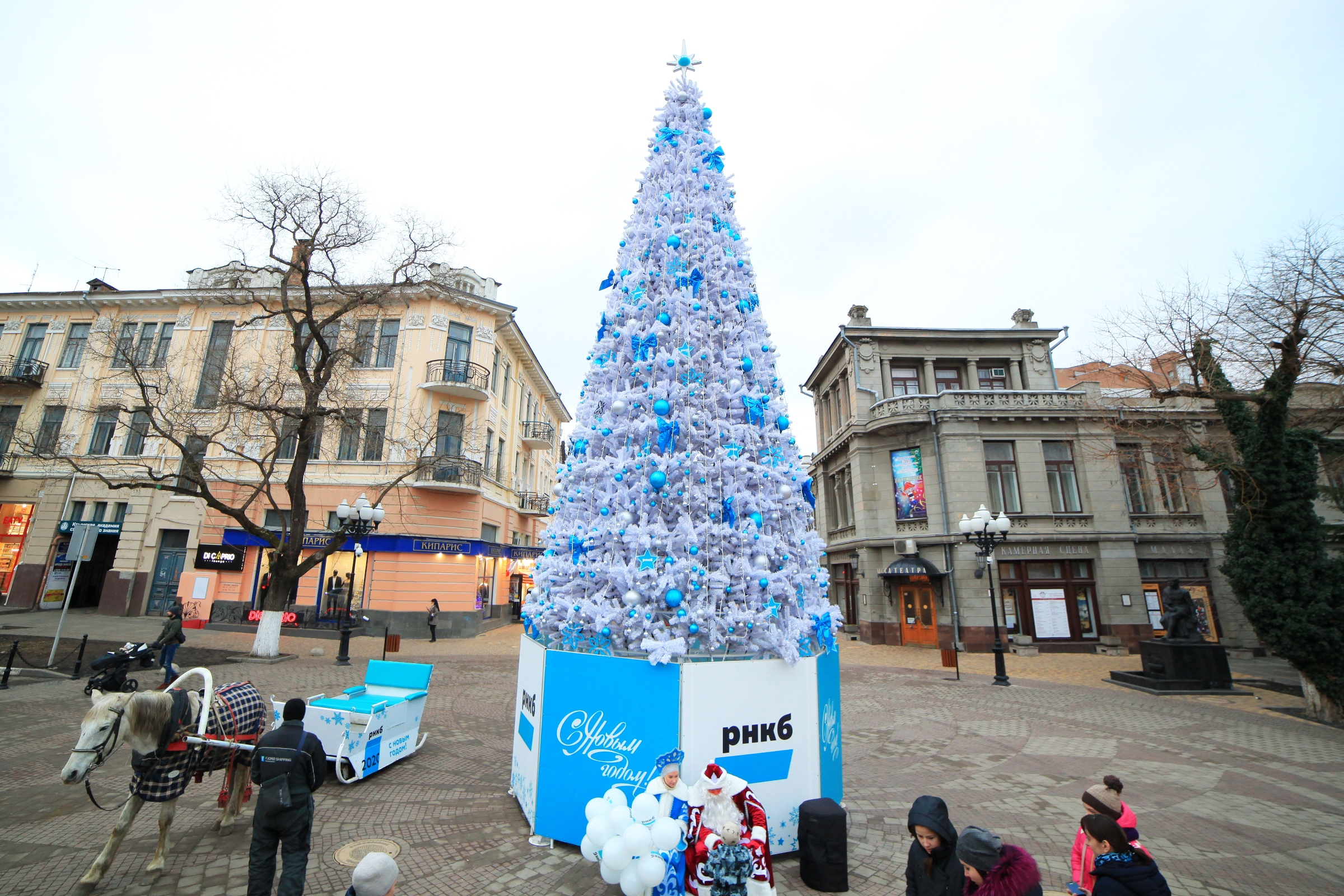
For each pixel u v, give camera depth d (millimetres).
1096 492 21531
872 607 22672
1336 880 4816
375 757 6562
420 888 4328
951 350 24688
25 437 24047
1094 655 19984
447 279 24359
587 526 5484
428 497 21719
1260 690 13594
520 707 6047
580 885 4379
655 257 6109
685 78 6844
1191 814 6148
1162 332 13289
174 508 22875
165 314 24844
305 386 15648
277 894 3904
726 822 3834
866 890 4438
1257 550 11773
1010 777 7191
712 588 4941
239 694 5500
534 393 33875
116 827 4402
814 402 30578
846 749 8352
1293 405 17188
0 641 15312
